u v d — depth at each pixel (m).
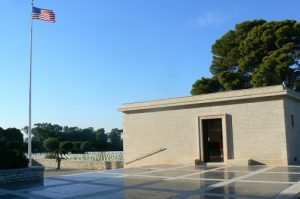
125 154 30.16
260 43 41.22
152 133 28.77
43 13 28.27
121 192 12.73
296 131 24.97
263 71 38.50
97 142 74.88
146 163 28.78
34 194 12.76
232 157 24.55
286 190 12.03
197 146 26.17
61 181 16.48
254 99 24.03
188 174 18.48
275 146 23.05
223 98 25.03
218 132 25.69
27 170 16.94
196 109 26.56
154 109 28.83
